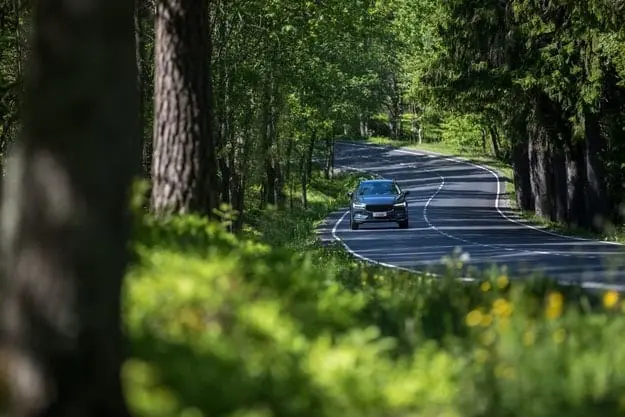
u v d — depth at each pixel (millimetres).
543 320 18016
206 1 29938
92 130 10555
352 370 13656
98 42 10617
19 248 10586
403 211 99625
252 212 127500
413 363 15000
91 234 10539
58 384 10406
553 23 91750
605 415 13477
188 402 12031
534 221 114625
